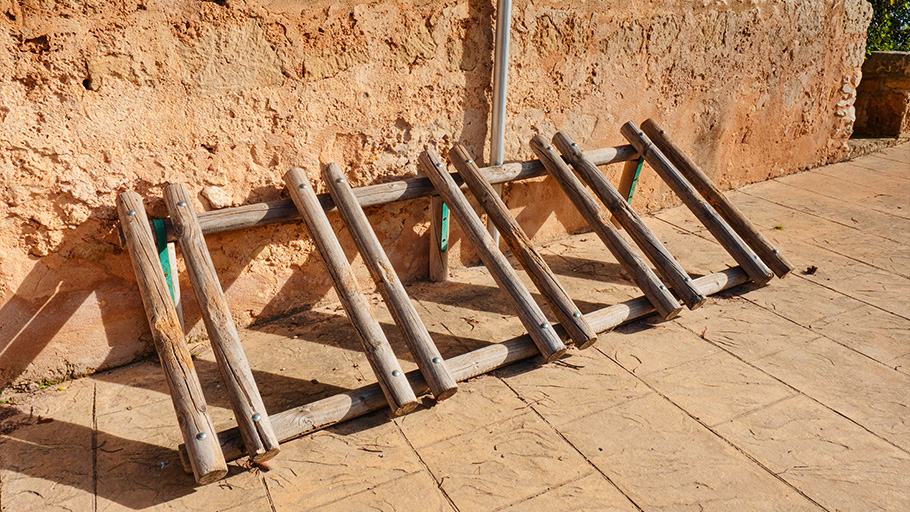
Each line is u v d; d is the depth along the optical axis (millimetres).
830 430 2641
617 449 2537
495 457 2494
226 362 2518
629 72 4332
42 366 2887
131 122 2809
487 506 2264
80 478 2381
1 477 2367
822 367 3066
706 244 4434
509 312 3576
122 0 2645
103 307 2959
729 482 2371
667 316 3385
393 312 2936
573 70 4070
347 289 2893
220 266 3211
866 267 4082
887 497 2299
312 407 2604
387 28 3326
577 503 2275
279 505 2273
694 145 4938
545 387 2926
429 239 3881
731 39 4758
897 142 6531
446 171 3504
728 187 5359
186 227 2793
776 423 2682
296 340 3287
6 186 2615
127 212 2746
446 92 3648
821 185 5492
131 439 2584
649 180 4844
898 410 2766
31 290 2777
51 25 2541
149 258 2666
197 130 2979
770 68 5117
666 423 2684
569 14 3900
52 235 2760
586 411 2760
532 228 4359
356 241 3088
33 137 2619
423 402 2832
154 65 2787
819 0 5160
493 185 3914
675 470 2430
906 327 3404
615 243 3607
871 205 5047
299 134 3252
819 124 5746
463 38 3600
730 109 5020
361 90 3357
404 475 2408
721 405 2797
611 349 3225
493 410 2771
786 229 4625
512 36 3725
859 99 6617
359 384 2943
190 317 3217
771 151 5520
